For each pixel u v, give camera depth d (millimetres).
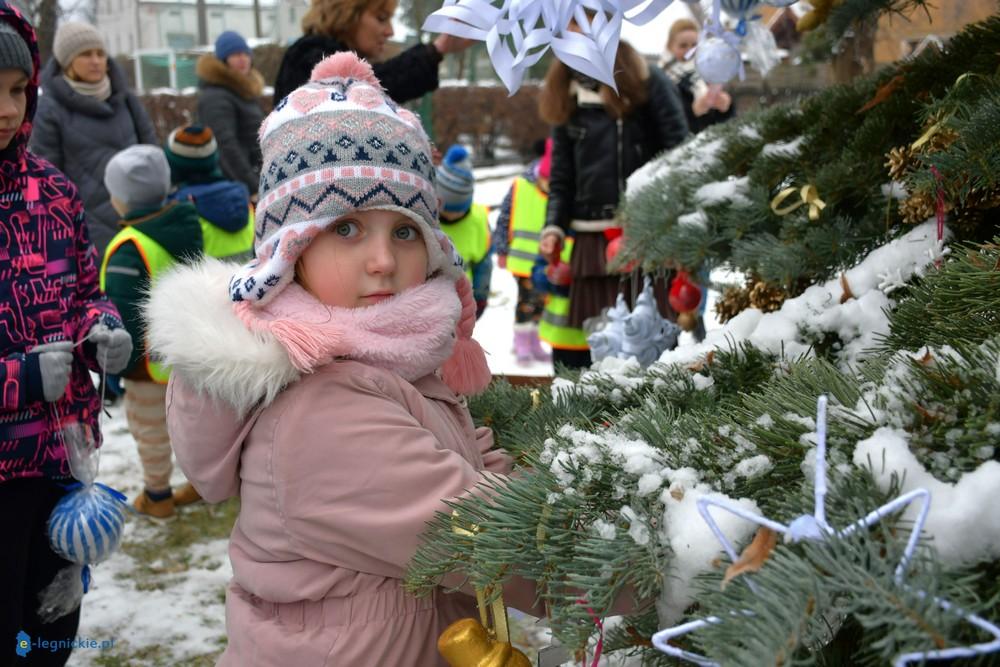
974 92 1100
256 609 1075
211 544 2986
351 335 1053
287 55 2625
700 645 647
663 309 2840
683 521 701
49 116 4227
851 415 711
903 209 1092
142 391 3047
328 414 1010
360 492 982
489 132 14586
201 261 1210
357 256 1084
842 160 1232
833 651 700
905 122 1237
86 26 4285
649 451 779
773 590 587
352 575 1018
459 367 1267
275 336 1016
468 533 837
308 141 1077
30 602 1722
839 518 626
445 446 1088
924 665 556
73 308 1757
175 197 3291
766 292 1249
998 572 605
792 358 1072
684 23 3990
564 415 1164
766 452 729
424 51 2684
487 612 1049
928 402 687
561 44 826
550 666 1086
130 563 2854
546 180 4543
